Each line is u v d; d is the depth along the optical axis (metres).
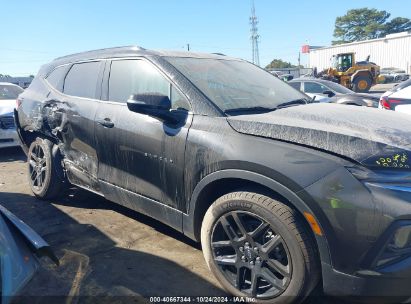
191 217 3.07
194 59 3.79
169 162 3.14
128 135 3.48
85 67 4.35
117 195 3.78
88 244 3.73
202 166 2.88
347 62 28.06
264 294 2.66
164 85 3.40
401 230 2.23
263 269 2.66
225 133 2.83
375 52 46.97
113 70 3.94
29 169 5.09
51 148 4.70
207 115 3.01
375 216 2.24
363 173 2.31
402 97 6.79
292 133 2.59
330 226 2.33
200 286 3.03
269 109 3.31
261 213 2.59
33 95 4.98
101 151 3.85
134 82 3.68
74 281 2.94
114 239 3.84
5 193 5.31
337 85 11.74
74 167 4.35
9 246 1.92
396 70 41.91
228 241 2.83
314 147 2.48
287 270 2.52
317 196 2.36
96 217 4.40
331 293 2.43
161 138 3.19
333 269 2.38
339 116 2.98
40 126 4.71
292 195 2.44
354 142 2.44
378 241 2.25
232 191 2.93
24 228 2.15
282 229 2.50
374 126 2.73
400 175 2.31
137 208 3.63
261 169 2.55
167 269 3.28
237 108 3.16
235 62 4.19
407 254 2.26
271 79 4.16
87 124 3.98
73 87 4.42
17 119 5.20
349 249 2.31
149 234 3.96
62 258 3.41
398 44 44.66
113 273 3.21
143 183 3.44
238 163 2.66
